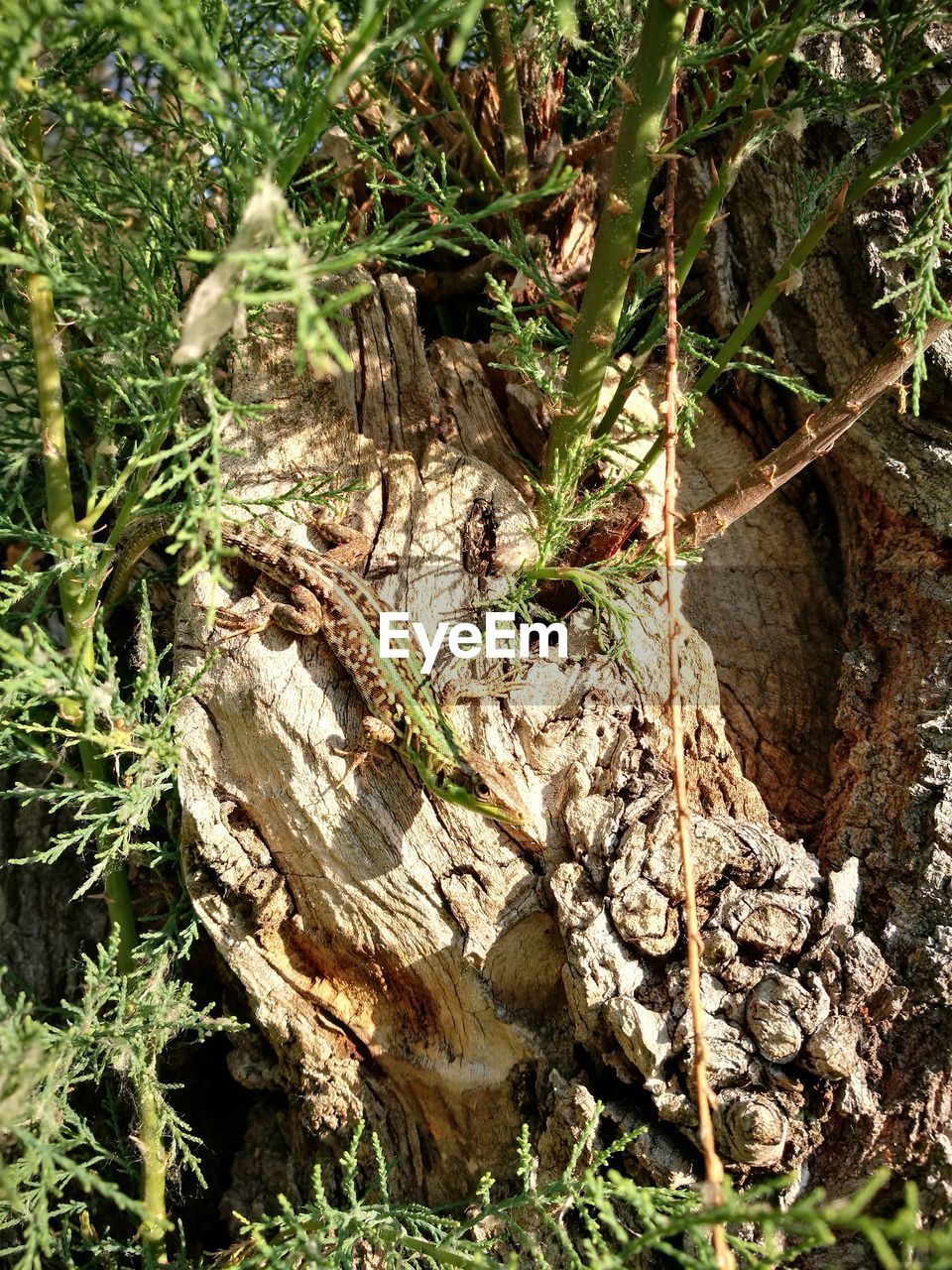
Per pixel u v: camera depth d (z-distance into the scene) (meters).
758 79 0.18
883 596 0.20
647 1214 0.11
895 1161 0.15
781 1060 0.15
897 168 0.20
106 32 0.17
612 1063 0.16
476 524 0.20
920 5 0.17
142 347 0.17
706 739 0.19
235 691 0.19
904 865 0.17
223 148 0.17
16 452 0.22
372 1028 0.19
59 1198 0.19
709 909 0.17
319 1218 0.15
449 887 0.18
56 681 0.14
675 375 0.15
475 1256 0.13
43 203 0.19
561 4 0.12
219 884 0.19
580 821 0.18
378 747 0.19
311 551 0.20
